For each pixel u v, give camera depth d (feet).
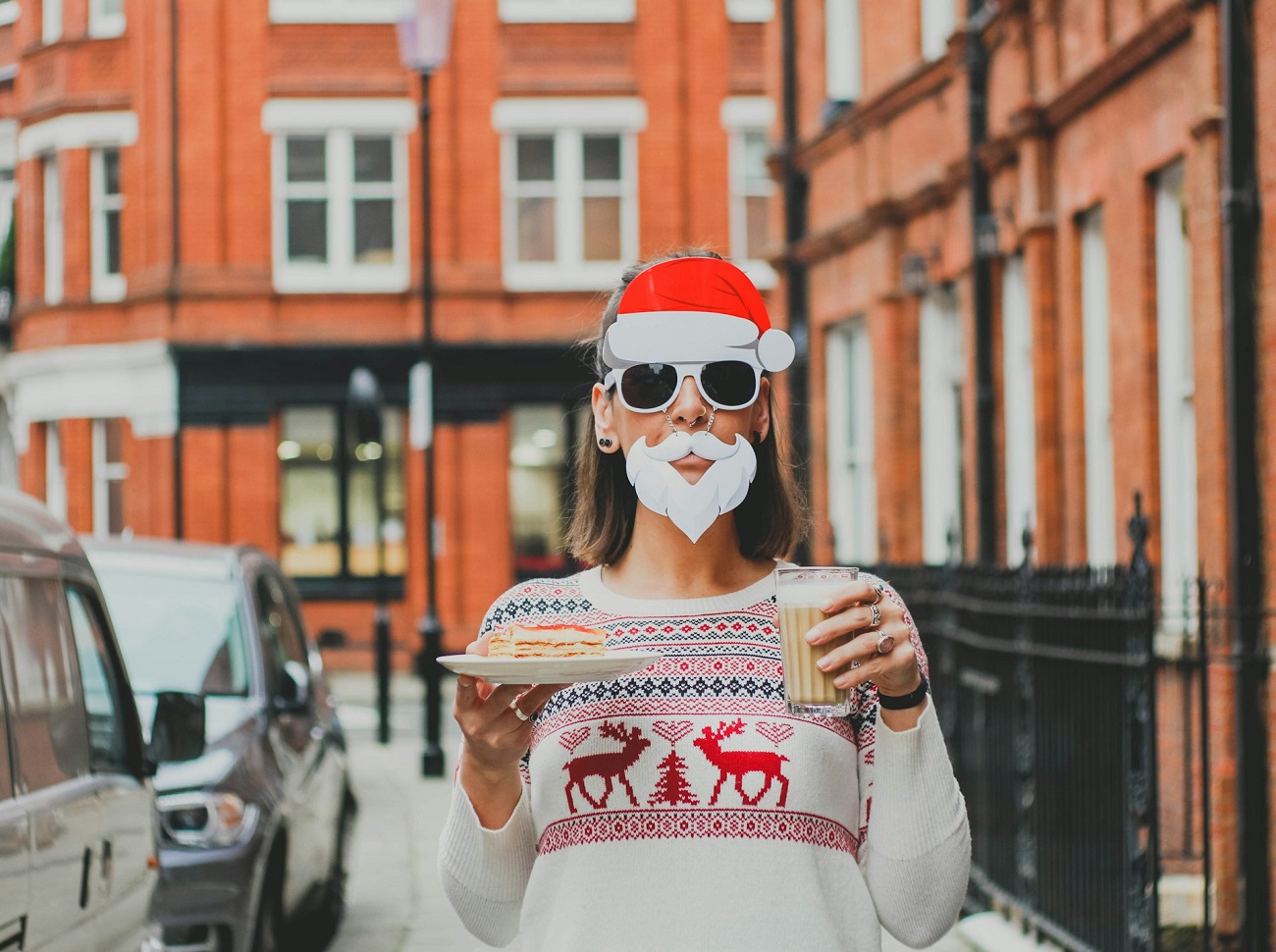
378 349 80.33
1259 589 20.36
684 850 7.75
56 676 13.60
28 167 84.64
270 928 20.44
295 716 23.94
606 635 8.17
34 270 84.43
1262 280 21.71
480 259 81.46
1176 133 26.30
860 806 8.25
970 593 26.05
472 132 81.71
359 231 81.61
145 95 81.61
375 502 80.84
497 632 8.00
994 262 36.24
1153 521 27.76
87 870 13.28
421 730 53.93
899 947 21.72
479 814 8.23
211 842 18.95
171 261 80.69
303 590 80.48
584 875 7.84
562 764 7.98
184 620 22.93
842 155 47.67
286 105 81.20
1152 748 17.78
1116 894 18.93
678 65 82.74
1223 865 22.26
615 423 8.68
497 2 82.12
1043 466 32.73
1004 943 21.54
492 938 8.64
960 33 37.06
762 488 8.98
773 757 7.83
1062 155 32.19
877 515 44.39
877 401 44.42
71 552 14.82
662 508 8.21
